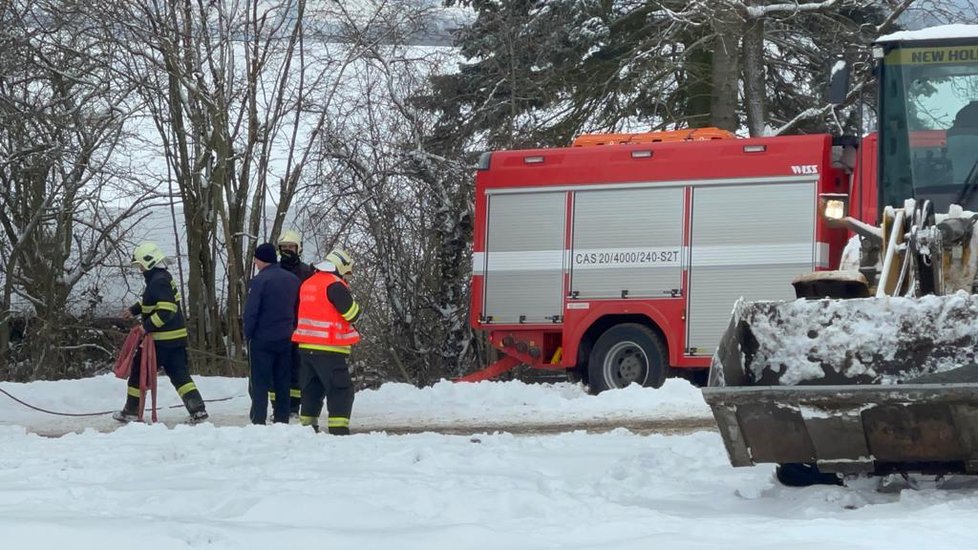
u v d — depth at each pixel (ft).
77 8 73.61
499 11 83.76
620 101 83.35
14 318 85.30
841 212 30.89
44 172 82.12
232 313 78.13
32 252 84.02
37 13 75.41
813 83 84.64
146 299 46.01
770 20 79.71
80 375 84.12
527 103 83.71
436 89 80.23
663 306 55.67
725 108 79.61
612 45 86.07
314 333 39.75
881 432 22.48
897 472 23.85
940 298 23.09
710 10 73.20
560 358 58.65
